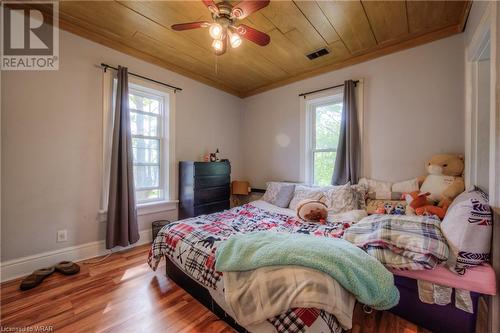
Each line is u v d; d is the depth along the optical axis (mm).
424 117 2367
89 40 2381
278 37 2377
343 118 2822
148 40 2488
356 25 2170
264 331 1102
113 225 2416
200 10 1990
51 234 2168
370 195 2572
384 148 2617
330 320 1026
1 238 1922
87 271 2094
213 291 1384
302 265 1138
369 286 1128
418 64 2398
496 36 1253
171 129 3141
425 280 1346
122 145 2479
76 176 2311
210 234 1765
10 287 1811
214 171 3322
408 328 1368
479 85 1827
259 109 3988
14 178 1978
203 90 3592
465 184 1910
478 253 1214
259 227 2021
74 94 2293
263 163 3939
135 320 1446
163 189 3148
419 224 1477
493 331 1214
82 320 1441
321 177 3254
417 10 1947
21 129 2008
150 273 2066
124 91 2512
